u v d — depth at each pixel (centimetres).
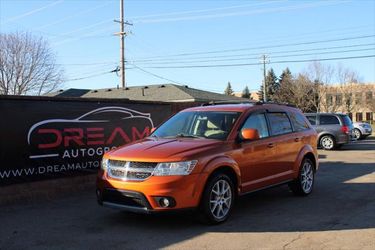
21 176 882
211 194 685
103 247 592
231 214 766
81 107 1004
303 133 938
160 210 639
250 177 771
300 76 6500
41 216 769
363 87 6725
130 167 664
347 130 2114
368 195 935
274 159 832
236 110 802
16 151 874
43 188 919
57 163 948
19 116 880
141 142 744
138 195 647
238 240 616
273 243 600
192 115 820
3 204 853
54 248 591
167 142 719
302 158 915
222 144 722
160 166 645
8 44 4341
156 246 593
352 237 627
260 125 821
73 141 983
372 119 8212
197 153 673
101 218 750
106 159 709
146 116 1181
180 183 643
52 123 940
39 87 4578
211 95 3759
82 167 1002
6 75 4341
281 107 912
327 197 918
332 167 1426
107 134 1065
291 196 930
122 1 3616
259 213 775
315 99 6444
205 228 678
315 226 687
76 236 645
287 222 712
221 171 713
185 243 604
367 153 1925
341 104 6581
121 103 1108
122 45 3666
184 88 3712
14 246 601
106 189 687
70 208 830
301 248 579
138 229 678
